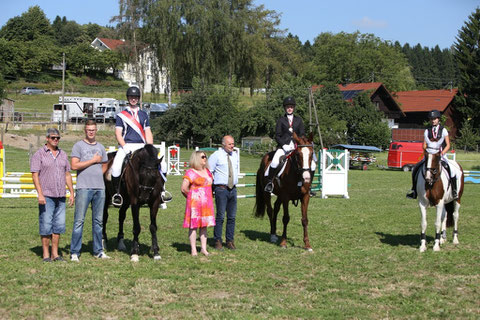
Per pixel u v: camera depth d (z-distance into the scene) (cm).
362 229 1138
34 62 8731
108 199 894
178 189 1977
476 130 5747
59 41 12950
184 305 583
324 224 1208
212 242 976
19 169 2492
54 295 614
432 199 917
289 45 7500
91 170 806
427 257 852
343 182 1834
